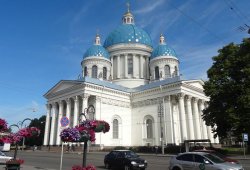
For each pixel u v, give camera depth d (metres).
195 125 56.94
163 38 74.75
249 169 20.42
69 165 26.52
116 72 72.88
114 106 59.91
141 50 73.88
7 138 16.95
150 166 24.61
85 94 55.22
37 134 18.14
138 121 61.31
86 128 12.87
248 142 41.81
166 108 55.69
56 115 64.19
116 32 76.50
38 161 31.27
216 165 14.91
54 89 64.69
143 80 71.31
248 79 35.41
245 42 34.56
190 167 16.38
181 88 53.91
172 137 53.00
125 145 60.00
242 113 34.97
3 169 22.00
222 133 39.53
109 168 24.56
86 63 69.56
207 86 38.69
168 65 68.56
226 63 37.62
